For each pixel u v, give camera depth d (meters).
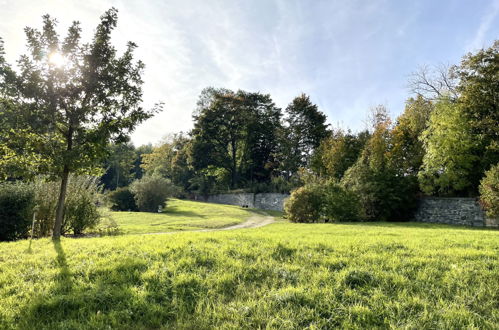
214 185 58.19
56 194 13.73
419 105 30.45
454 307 4.36
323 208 24.86
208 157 54.06
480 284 5.07
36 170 9.91
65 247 8.25
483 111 24.61
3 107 9.80
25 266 6.32
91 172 11.45
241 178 56.78
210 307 4.56
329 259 6.42
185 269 5.90
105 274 5.77
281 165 49.81
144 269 5.98
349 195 24.33
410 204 25.78
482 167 23.77
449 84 29.41
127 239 9.51
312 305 4.49
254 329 3.95
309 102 50.59
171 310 4.47
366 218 24.88
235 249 7.32
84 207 14.44
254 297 4.83
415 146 30.09
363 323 4.02
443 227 18.56
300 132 49.38
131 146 91.31
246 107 53.19
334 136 38.72
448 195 26.19
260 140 56.75
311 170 39.72
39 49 9.58
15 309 4.41
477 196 23.02
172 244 7.93
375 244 8.02
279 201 42.84
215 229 18.64
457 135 23.81
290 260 6.55
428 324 3.93
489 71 23.83
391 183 25.61
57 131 10.83
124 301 4.66
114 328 3.98
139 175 87.25
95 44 10.59
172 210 35.62
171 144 75.44
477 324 3.93
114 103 11.01
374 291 4.87
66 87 10.05
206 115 51.41
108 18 11.00
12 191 12.77
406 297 4.66
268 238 9.19
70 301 4.61
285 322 4.00
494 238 9.70
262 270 5.86
